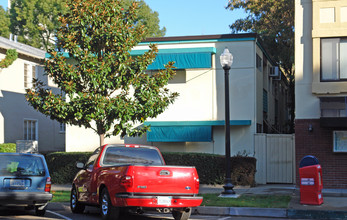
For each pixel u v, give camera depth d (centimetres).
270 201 1411
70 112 1667
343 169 1722
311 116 1758
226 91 1561
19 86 2867
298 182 1777
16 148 2680
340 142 1727
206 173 1950
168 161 1998
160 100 1706
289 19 3281
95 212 1366
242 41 2178
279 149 2098
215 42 2197
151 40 2234
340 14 1706
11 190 1185
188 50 2173
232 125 2161
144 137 2280
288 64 3441
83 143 2353
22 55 2889
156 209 1054
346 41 1716
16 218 1188
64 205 1452
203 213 1317
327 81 1728
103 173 1135
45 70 1723
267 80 2648
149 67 2198
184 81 2223
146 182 1042
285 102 3878
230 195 1520
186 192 1077
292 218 1249
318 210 1245
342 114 1720
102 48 1720
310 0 1764
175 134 2156
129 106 1655
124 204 1037
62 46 1727
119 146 1227
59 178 2114
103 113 1631
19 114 2859
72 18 1667
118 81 1659
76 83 1692
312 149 1756
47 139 3147
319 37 1727
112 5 1659
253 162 1911
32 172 1219
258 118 2278
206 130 2131
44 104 1684
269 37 3372
